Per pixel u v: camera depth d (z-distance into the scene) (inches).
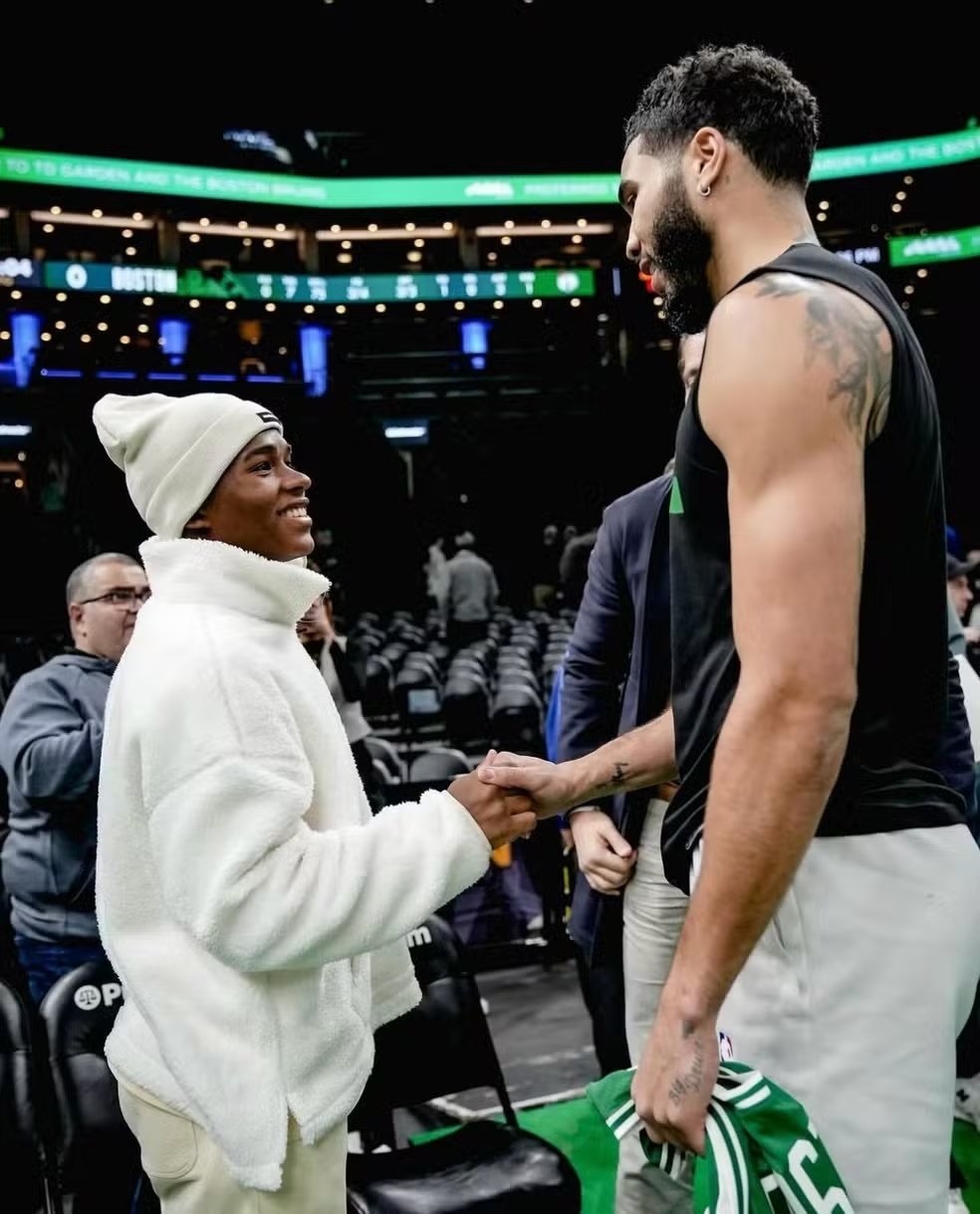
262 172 959.0
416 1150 95.7
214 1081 55.3
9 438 770.2
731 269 50.6
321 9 885.8
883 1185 47.3
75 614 124.4
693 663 51.7
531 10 890.7
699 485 49.2
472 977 111.5
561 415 971.9
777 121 49.9
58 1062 94.7
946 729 52.1
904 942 47.2
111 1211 95.2
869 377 43.7
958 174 964.0
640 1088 44.4
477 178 994.1
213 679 54.9
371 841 55.2
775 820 41.6
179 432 60.6
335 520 775.7
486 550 908.6
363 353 1015.6
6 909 133.3
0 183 898.7
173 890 54.3
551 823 198.7
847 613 42.1
